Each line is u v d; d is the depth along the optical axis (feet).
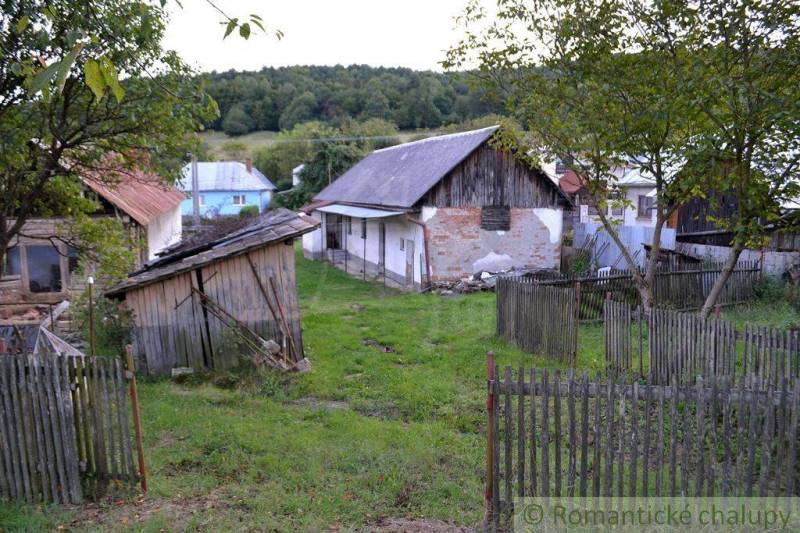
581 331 49.32
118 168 36.81
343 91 252.42
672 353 33.30
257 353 40.70
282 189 206.28
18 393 21.34
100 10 26.43
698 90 31.60
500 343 45.57
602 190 42.83
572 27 38.24
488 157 77.05
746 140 32.94
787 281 61.31
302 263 106.22
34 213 41.29
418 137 198.59
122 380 21.39
